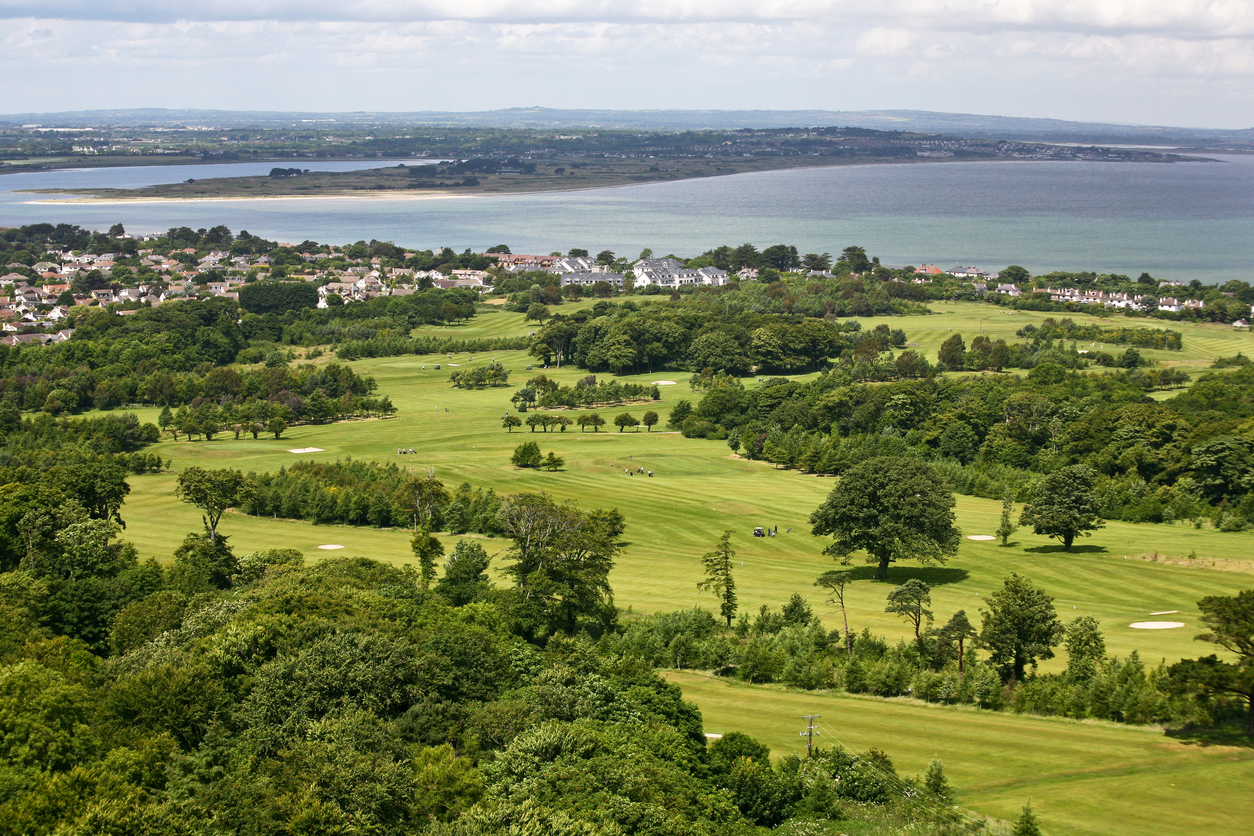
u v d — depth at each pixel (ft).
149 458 561.43
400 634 244.63
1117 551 413.80
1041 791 202.49
